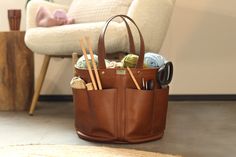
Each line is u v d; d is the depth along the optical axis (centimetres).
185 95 215
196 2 210
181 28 211
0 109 185
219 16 210
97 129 122
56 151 112
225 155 111
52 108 192
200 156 110
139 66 121
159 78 123
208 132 138
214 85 214
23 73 185
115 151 112
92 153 109
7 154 109
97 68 121
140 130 121
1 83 184
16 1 219
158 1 145
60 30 154
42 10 169
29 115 172
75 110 130
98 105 120
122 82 118
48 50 159
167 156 107
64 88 220
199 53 213
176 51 213
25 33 177
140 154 109
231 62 213
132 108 119
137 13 143
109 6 169
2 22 221
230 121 157
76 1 192
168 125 150
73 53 146
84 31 146
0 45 182
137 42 142
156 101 124
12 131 140
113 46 141
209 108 188
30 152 111
